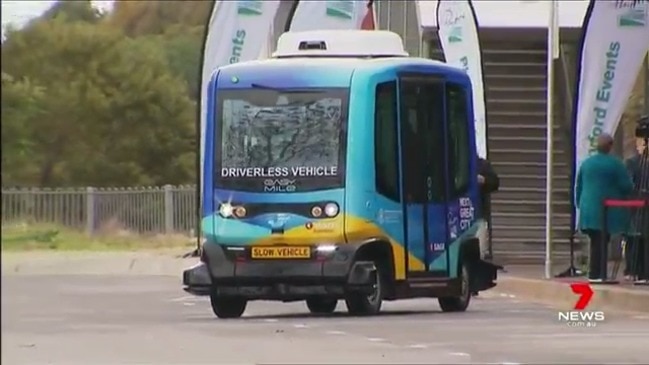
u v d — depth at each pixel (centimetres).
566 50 12494
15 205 5531
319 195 7400
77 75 14525
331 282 7362
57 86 11988
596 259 8612
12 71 7006
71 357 5556
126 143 16412
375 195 7438
